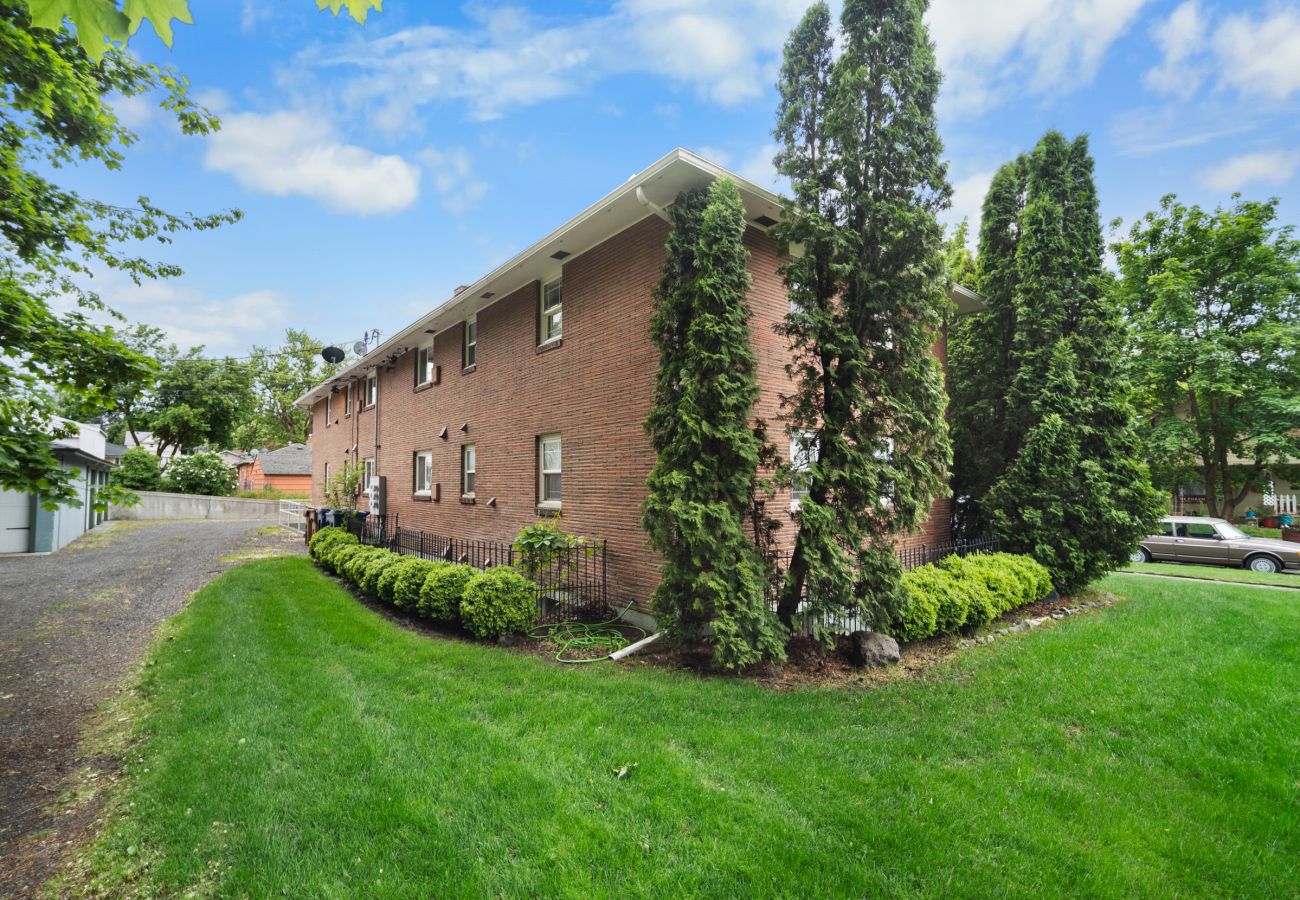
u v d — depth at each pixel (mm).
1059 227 9500
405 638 6586
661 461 6016
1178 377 18406
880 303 6066
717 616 5789
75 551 15281
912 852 2742
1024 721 4344
